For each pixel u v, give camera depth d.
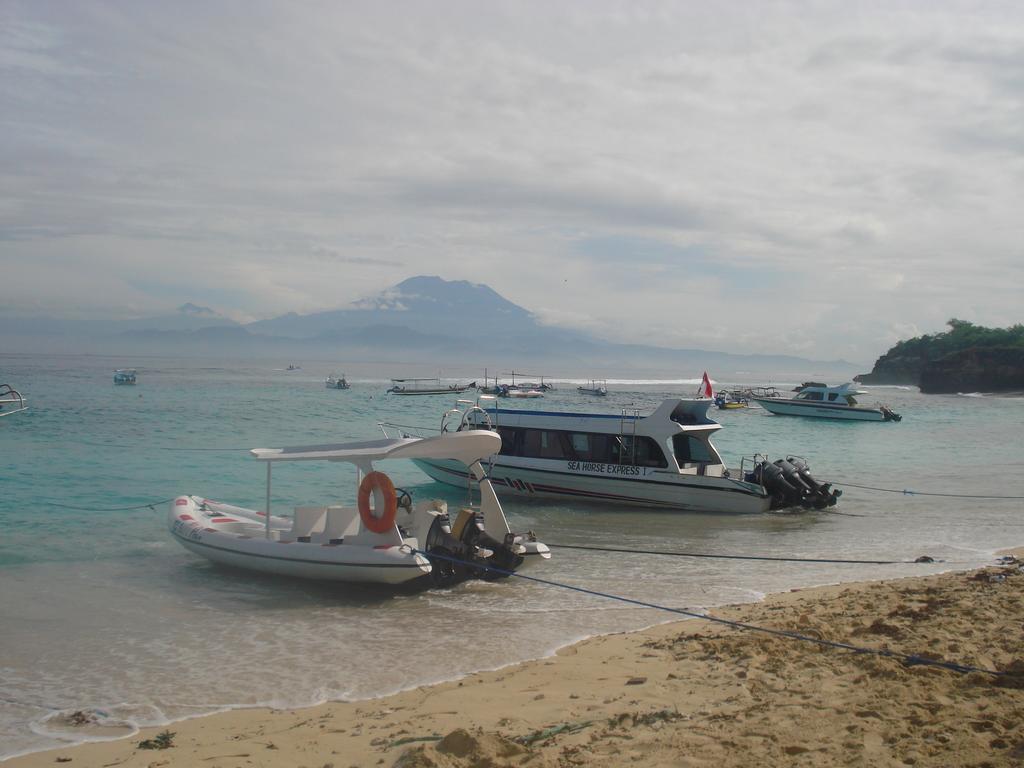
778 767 5.85
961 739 6.10
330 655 10.43
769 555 17.14
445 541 14.00
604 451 23.47
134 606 12.83
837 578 14.84
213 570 15.13
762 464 23.42
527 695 8.34
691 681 8.37
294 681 9.48
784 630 10.28
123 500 22.98
